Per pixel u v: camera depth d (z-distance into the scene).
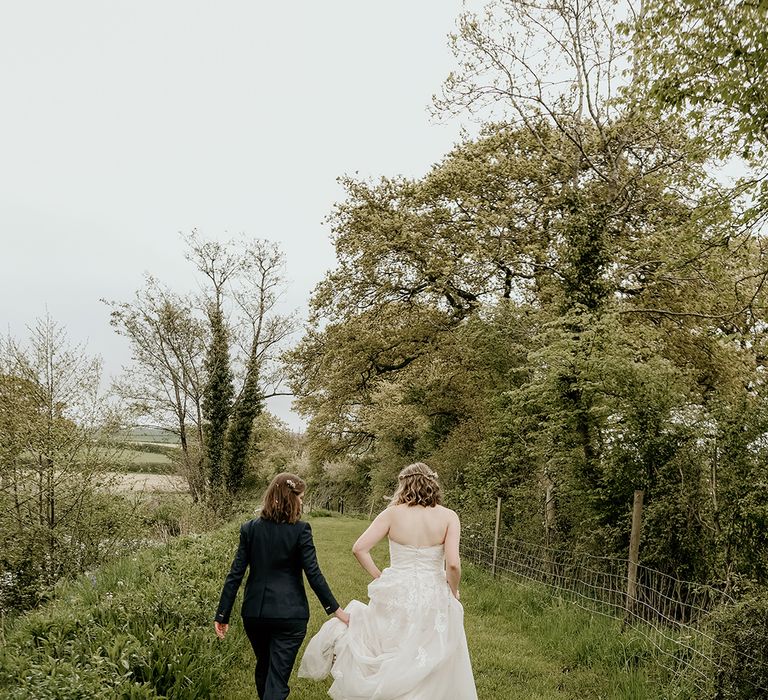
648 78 10.21
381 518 4.48
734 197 10.59
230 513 23.94
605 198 17.05
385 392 26.41
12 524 13.65
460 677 4.16
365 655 4.20
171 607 6.01
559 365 9.84
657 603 7.50
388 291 20.45
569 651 6.74
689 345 16.83
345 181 20.62
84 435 14.41
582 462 9.48
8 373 14.55
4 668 4.46
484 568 12.15
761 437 6.75
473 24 17.77
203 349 29.09
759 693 4.81
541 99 17.98
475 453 16.45
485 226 17.64
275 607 4.27
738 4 8.51
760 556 6.43
